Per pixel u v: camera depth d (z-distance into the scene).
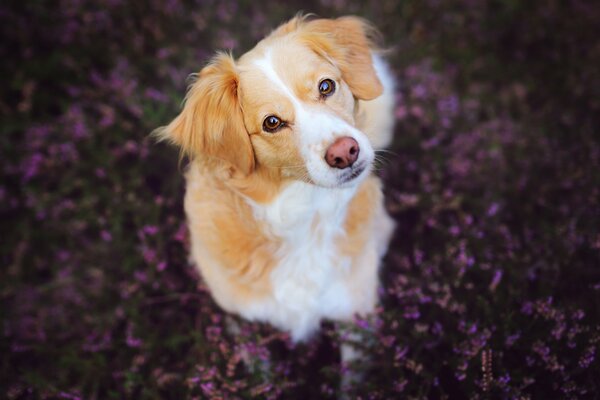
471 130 0.90
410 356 0.72
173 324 0.78
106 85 0.89
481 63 0.97
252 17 1.02
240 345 0.71
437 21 1.00
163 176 0.88
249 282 0.70
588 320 0.68
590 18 0.96
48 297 0.81
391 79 0.86
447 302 0.72
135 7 0.96
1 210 0.86
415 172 0.88
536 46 0.99
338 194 0.67
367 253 0.72
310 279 0.70
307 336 0.76
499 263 0.76
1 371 0.75
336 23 0.69
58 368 0.75
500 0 0.99
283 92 0.61
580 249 0.75
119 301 0.80
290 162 0.62
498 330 0.69
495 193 0.83
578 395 0.66
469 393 0.67
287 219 0.66
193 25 0.99
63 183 0.85
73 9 0.94
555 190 0.83
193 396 0.73
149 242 0.81
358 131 0.60
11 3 0.95
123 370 0.75
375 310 0.73
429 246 0.82
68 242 0.84
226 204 0.67
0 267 0.84
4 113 0.90
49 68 0.93
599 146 0.85
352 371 0.72
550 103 0.92
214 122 0.63
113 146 0.88
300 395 0.74
